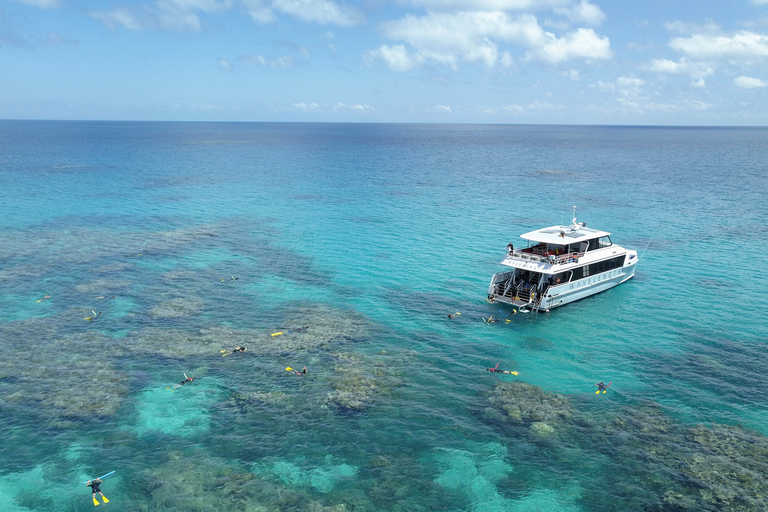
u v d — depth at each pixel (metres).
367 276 56.84
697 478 25.39
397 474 25.94
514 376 35.88
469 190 117.25
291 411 30.95
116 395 32.22
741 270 59.19
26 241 68.00
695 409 31.66
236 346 39.16
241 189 116.00
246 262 61.31
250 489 24.72
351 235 74.88
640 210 93.62
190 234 74.12
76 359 36.62
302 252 65.94
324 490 24.77
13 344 38.69
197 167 157.75
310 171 153.12
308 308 47.25
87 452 27.08
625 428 29.69
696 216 88.00
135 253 63.69
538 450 27.83
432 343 40.91
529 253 50.59
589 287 51.12
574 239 50.69
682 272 58.72
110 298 48.44
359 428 29.48
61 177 128.38
